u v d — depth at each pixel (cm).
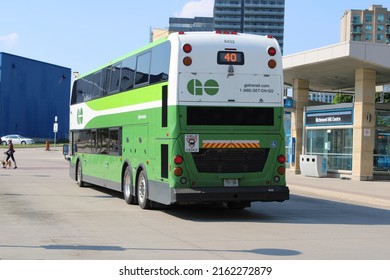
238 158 1195
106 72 1673
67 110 9181
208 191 1162
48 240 900
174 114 1161
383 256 812
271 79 1222
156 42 1281
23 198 1587
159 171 1223
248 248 858
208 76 1180
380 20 17675
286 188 1221
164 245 872
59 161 4012
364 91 2505
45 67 8556
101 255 779
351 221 1245
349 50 2336
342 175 2612
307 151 2928
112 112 1594
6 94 7681
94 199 1578
